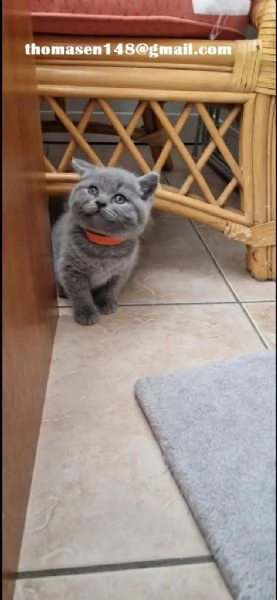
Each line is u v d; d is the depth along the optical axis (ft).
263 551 2.11
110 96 3.66
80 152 6.68
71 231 3.64
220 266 4.52
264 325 3.72
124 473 2.52
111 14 3.42
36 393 2.69
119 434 2.74
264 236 4.11
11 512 1.99
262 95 3.74
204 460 2.52
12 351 2.07
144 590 2.04
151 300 3.99
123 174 3.60
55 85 3.60
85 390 3.03
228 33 3.62
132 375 3.16
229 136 5.98
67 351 3.37
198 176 4.04
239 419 2.74
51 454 2.61
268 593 1.97
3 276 1.89
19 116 2.38
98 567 2.11
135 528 2.27
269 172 3.96
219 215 4.09
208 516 2.26
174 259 4.60
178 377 3.05
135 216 3.55
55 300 3.67
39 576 2.07
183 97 3.70
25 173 2.52
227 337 3.56
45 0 3.35
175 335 3.57
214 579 2.09
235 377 3.04
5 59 2.05
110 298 3.84
